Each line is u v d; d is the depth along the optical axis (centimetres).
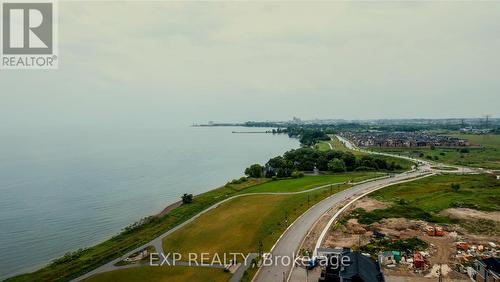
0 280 7988
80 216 13138
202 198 14800
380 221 10575
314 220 10919
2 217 12962
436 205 12250
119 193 16925
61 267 8275
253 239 9506
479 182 15800
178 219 11719
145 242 9531
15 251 9850
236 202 13800
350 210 11906
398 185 15738
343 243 9000
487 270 6575
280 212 11962
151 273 7594
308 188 15950
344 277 6350
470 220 10562
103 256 8600
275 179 18775
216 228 10581
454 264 7700
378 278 6562
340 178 18438
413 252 8362
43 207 14312
